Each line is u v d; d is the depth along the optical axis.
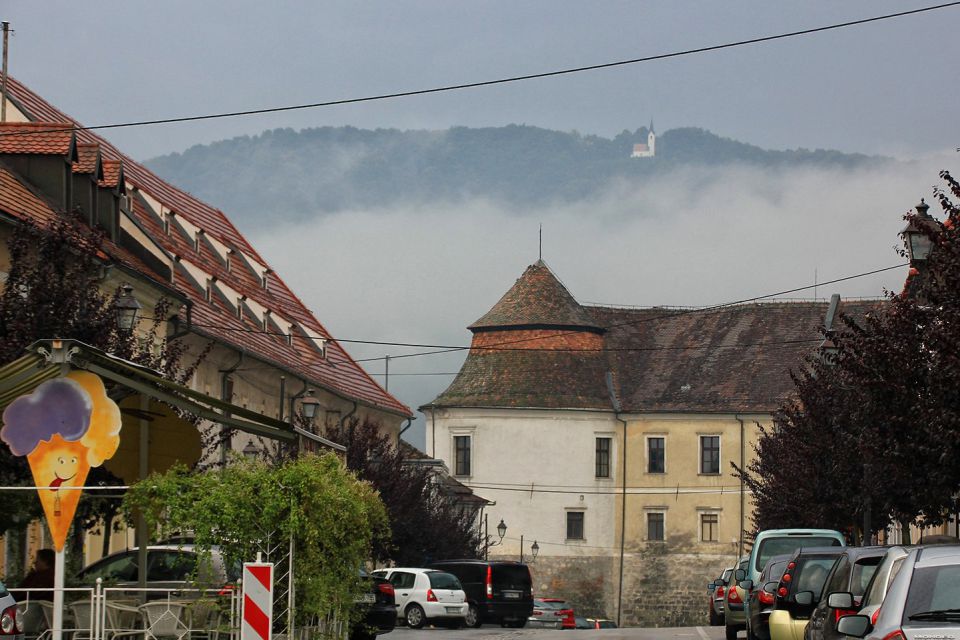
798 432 61.94
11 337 35.84
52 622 27.80
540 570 133.88
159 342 62.53
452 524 92.56
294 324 95.25
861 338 38.72
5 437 26.84
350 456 78.00
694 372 139.62
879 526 59.31
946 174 35.19
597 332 142.00
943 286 34.94
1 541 42.00
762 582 39.56
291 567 27.64
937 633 17.41
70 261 38.09
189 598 27.70
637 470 136.25
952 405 34.78
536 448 134.88
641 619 134.00
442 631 65.69
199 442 32.84
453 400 136.75
